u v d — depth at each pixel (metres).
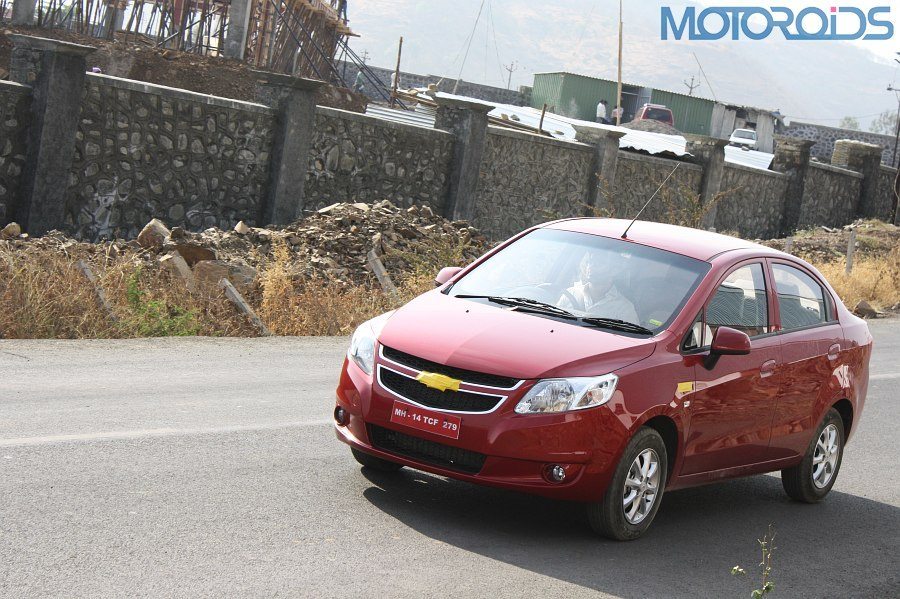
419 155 21.11
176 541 5.30
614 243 7.18
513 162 23.05
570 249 7.19
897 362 15.35
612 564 5.81
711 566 6.06
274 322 12.92
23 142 15.52
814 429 7.69
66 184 15.80
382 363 6.19
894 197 37.81
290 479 6.64
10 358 9.57
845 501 8.15
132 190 16.92
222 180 18.16
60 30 29.81
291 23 37.03
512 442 5.77
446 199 21.81
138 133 16.83
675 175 27.22
